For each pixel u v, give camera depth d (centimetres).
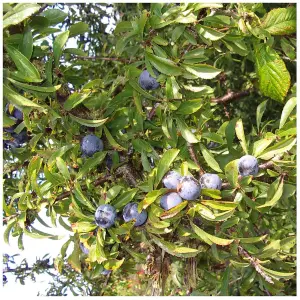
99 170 23
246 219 24
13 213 19
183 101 21
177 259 23
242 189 19
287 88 23
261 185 20
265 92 24
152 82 21
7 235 19
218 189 19
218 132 23
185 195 17
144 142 20
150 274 21
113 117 21
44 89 17
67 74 23
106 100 21
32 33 19
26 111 17
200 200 18
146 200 17
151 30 21
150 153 21
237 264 20
